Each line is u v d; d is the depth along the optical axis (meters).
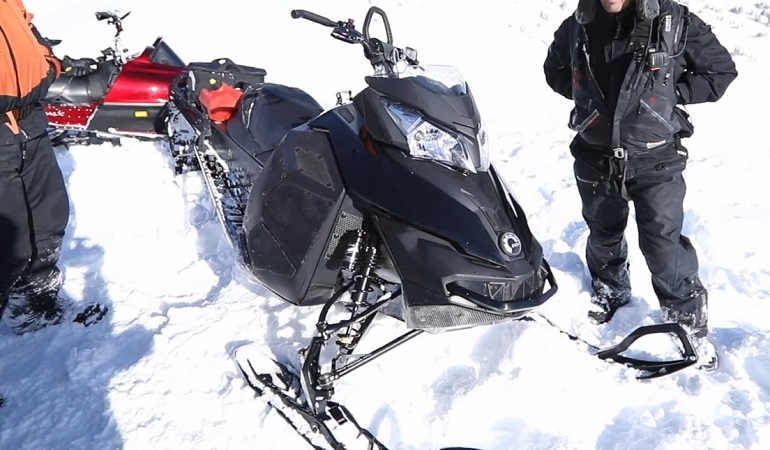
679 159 2.96
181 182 4.96
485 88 7.05
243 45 7.74
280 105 3.99
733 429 2.60
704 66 2.80
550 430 2.64
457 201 2.47
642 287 3.73
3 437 2.67
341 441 2.49
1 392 2.93
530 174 5.27
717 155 5.62
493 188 2.61
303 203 2.81
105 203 4.74
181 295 3.68
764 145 5.86
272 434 2.65
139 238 4.29
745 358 3.05
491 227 2.46
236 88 4.70
